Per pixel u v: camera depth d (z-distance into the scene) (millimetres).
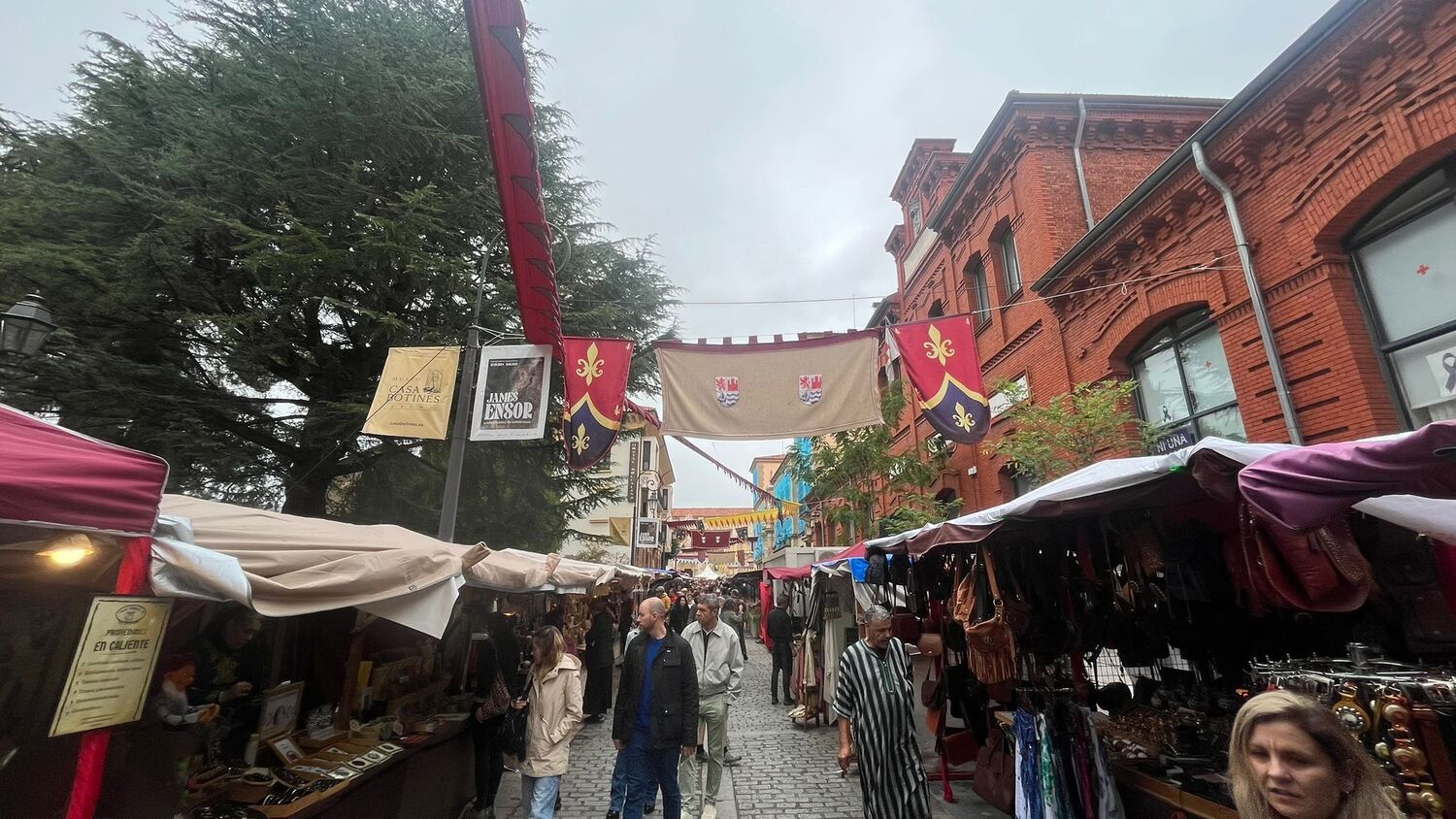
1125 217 9172
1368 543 3148
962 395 6438
